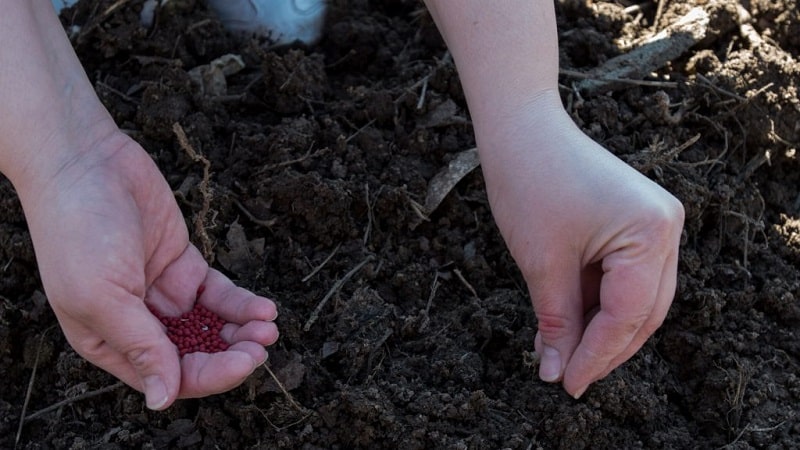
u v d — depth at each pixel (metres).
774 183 1.04
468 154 0.99
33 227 0.79
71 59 0.82
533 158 0.81
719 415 0.91
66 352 0.92
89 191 0.78
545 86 0.83
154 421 0.90
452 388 0.90
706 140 1.04
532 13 0.83
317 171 0.99
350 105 1.03
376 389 0.89
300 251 0.96
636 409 0.90
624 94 1.05
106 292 0.77
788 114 1.05
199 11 1.07
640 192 0.79
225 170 0.99
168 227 0.84
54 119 0.79
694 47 1.08
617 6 1.11
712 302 0.94
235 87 1.05
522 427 0.89
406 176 0.99
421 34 1.09
